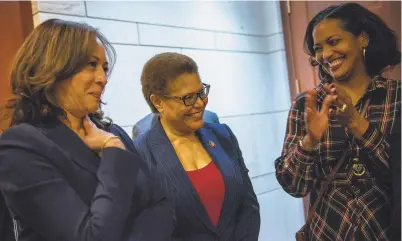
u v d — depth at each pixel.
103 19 1.99
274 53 2.81
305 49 1.48
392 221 1.20
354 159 1.28
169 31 2.27
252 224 1.32
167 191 1.21
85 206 0.86
